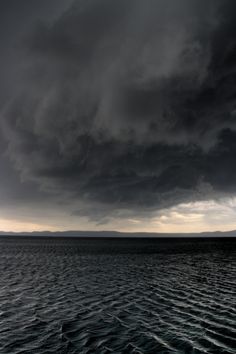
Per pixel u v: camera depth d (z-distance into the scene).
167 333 16.22
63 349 13.83
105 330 16.78
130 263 58.41
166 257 74.31
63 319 19.09
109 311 21.06
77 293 27.81
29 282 34.62
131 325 17.73
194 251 101.38
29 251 98.69
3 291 28.89
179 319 19.02
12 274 41.78
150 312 20.80
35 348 13.98
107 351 13.57
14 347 14.11
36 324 17.98
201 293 27.75
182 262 60.69
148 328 17.12
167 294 27.23
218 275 40.88
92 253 89.88
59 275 40.69
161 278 37.72
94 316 19.80
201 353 13.38
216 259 68.50
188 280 36.03
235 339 15.30
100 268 49.50
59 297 25.95
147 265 54.47
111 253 89.81
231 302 23.95
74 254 85.19
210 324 17.91
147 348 13.96
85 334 16.08
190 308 21.92
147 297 25.88
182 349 13.88
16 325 17.78
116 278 37.69
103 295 26.83
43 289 29.97
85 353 13.32
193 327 17.31
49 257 73.94
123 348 13.97
